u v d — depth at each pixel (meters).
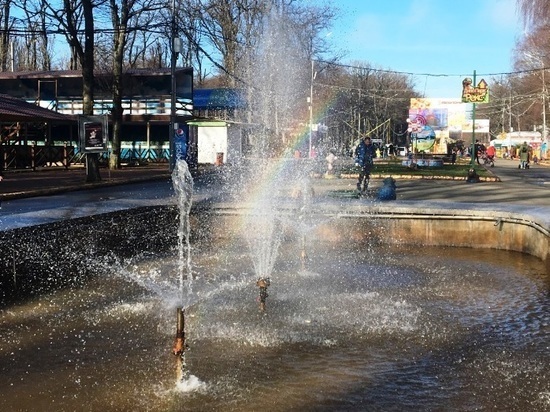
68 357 4.54
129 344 4.83
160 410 3.62
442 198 13.95
